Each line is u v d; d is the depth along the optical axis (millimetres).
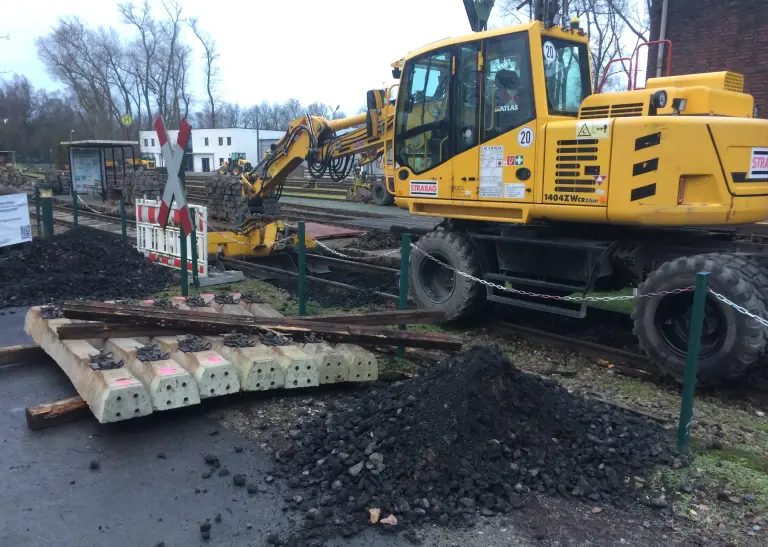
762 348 5148
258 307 6590
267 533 3430
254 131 69812
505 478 3854
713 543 3371
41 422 4695
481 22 8148
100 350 5340
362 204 26078
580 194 6070
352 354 5453
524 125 6477
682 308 5820
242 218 15539
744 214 5770
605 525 3521
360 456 4059
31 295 9047
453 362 4723
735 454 4402
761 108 12555
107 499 3766
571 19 6883
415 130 7770
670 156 5500
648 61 14266
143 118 67438
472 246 7535
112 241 12445
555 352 6844
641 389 5742
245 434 4645
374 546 3309
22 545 3312
